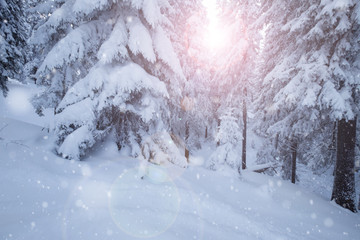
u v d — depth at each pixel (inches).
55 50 274.1
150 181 262.1
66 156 256.7
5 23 533.3
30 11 366.0
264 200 312.0
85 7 261.3
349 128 350.9
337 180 358.0
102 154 310.7
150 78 300.2
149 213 173.9
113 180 237.6
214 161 399.9
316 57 334.6
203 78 667.4
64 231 132.3
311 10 335.6
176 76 364.2
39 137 287.3
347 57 332.2
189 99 606.5
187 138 682.8
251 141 1025.5
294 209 298.4
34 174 205.2
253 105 643.5
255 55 583.5
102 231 135.7
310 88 325.1
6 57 535.2
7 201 164.7
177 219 173.8
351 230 252.4
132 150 323.9
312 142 577.6
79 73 329.7
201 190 274.1
